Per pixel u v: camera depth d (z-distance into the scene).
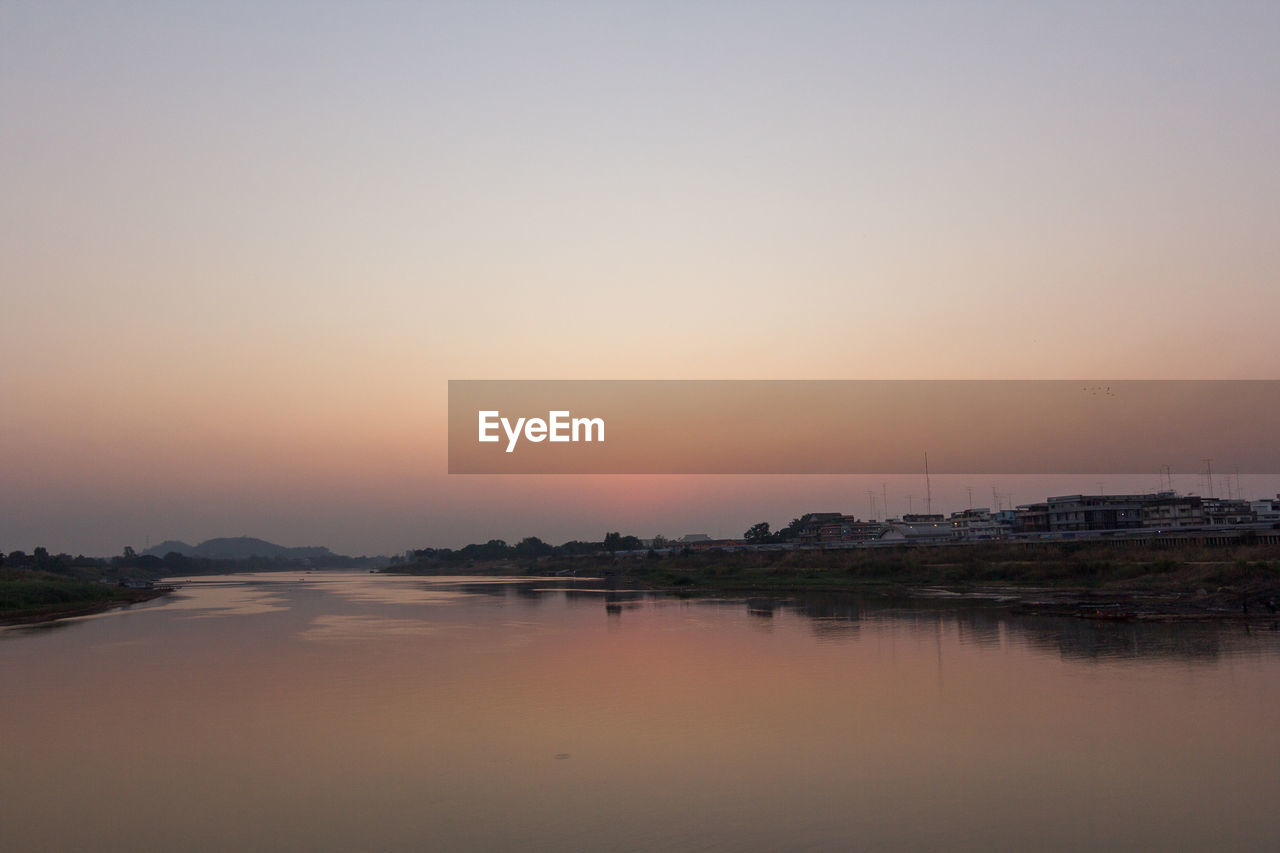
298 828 16.22
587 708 25.36
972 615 46.84
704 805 16.94
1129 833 15.24
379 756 20.67
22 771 19.91
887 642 37.41
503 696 27.30
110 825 16.53
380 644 41.38
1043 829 15.45
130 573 178.75
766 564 108.25
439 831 15.90
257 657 37.22
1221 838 15.00
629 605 64.88
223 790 18.41
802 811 16.52
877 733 21.81
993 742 20.75
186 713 25.56
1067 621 41.97
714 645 38.50
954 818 16.03
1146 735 21.00
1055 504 100.81
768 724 22.97
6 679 31.98
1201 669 28.55
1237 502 100.94
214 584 139.62
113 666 35.12
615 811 16.70
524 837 15.52
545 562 195.38
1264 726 21.61
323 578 183.38
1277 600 44.56
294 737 22.58
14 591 70.38
